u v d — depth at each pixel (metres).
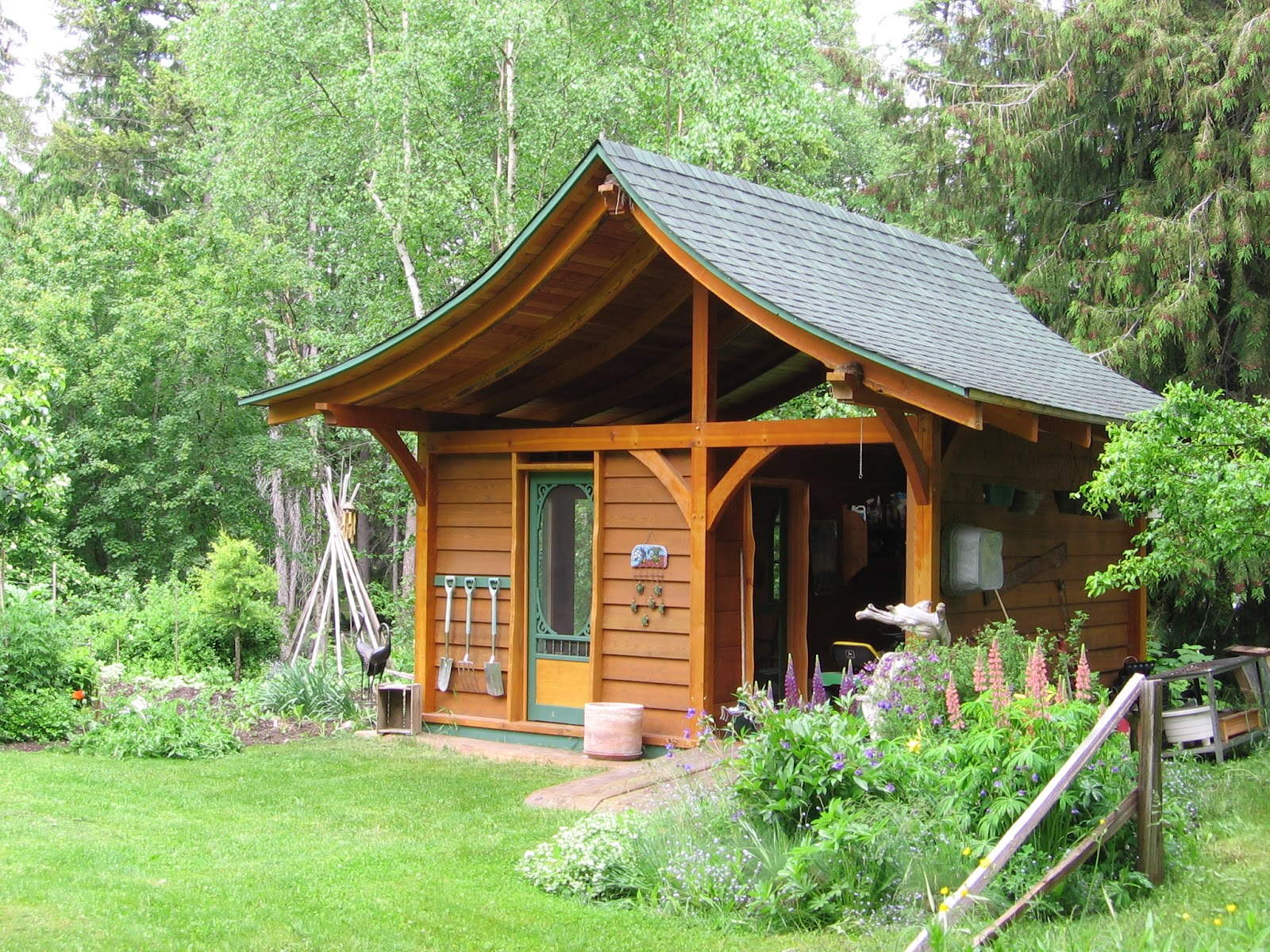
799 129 22.25
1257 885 5.85
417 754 10.75
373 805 8.73
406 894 6.40
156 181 32.12
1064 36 17.88
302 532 29.12
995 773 6.27
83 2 32.56
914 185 21.91
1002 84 19.75
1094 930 5.19
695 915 6.10
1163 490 8.33
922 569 9.10
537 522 11.41
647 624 10.60
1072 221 18.94
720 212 10.20
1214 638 17.64
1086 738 6.03
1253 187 16.45
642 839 6.78
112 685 14.16
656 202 9.50
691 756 9.45
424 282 23.00
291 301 26.78
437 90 20.38
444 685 11.85
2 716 11.06
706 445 10.18
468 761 10.41
